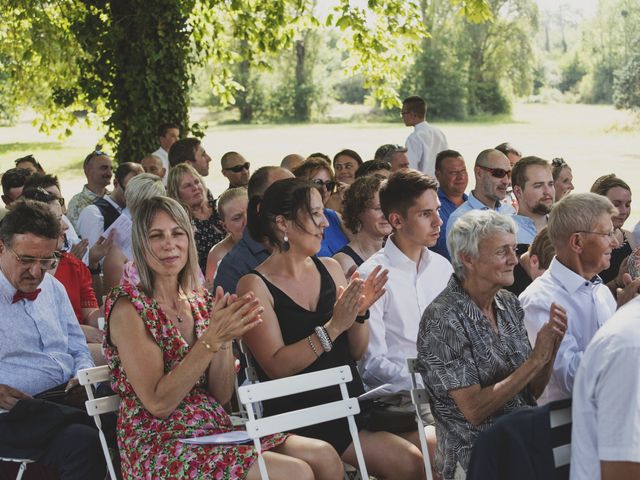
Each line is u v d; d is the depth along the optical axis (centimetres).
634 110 6147
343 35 2073
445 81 7356
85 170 1436
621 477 380
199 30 1919
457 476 551
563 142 5356
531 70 7594
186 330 599
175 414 575
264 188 871
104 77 1703
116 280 1005
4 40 2292
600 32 8000
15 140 6350
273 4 1945
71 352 721
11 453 614
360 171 1105
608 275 952
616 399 381
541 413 419
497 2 7438
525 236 987
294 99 8050
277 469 537
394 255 715
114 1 1677
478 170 1092
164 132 1608
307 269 655
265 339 622
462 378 540
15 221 669
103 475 616
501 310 575
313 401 627
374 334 690
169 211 592
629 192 959
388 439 609
